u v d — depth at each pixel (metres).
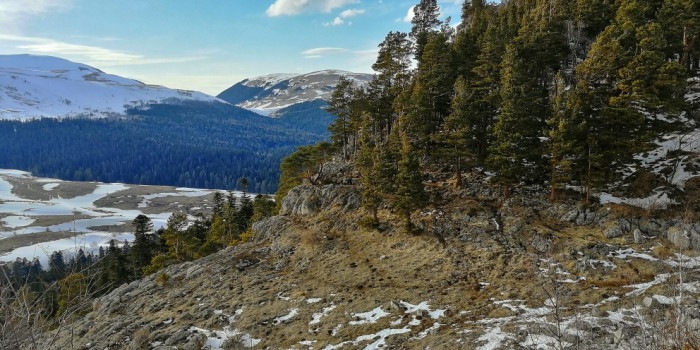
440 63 55.47
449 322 26.92
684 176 38.31
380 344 25.55
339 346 25.97
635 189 39.22
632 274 29.39
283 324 30.02
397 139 52.19
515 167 41.16
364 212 48.44
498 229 39.31
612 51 40.22
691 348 9.65
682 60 52.06
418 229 41.84
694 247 30.95
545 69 57.41
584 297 27.30
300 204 54.84
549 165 42.53
